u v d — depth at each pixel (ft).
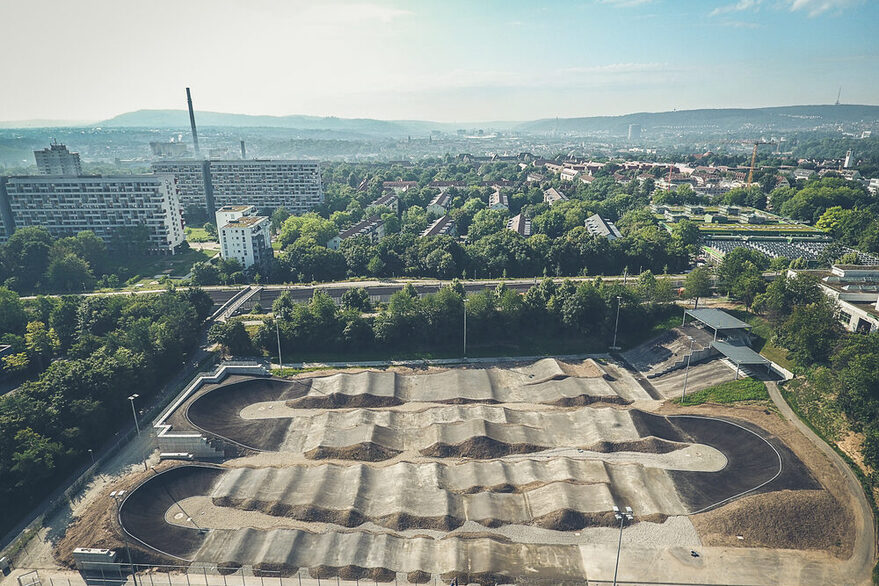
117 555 239.91
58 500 283.79
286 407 378.32
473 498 279.90
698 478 293.43
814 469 284.20
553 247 654.53
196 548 248.32
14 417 297.74
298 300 555.69
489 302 477.77
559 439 337.52
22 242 638.12
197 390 380.58
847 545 242.78
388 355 463.83
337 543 248.11
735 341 426.92
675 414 359.46
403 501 273.75
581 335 487.61
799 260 639.76
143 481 285.84
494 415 360.89
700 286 484.74
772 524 254.06
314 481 292.20
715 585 226.79
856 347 319.27
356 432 338.95
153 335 418.92
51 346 428.56
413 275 646.74
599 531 256.11
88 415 324.80
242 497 280.51
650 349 459.73
